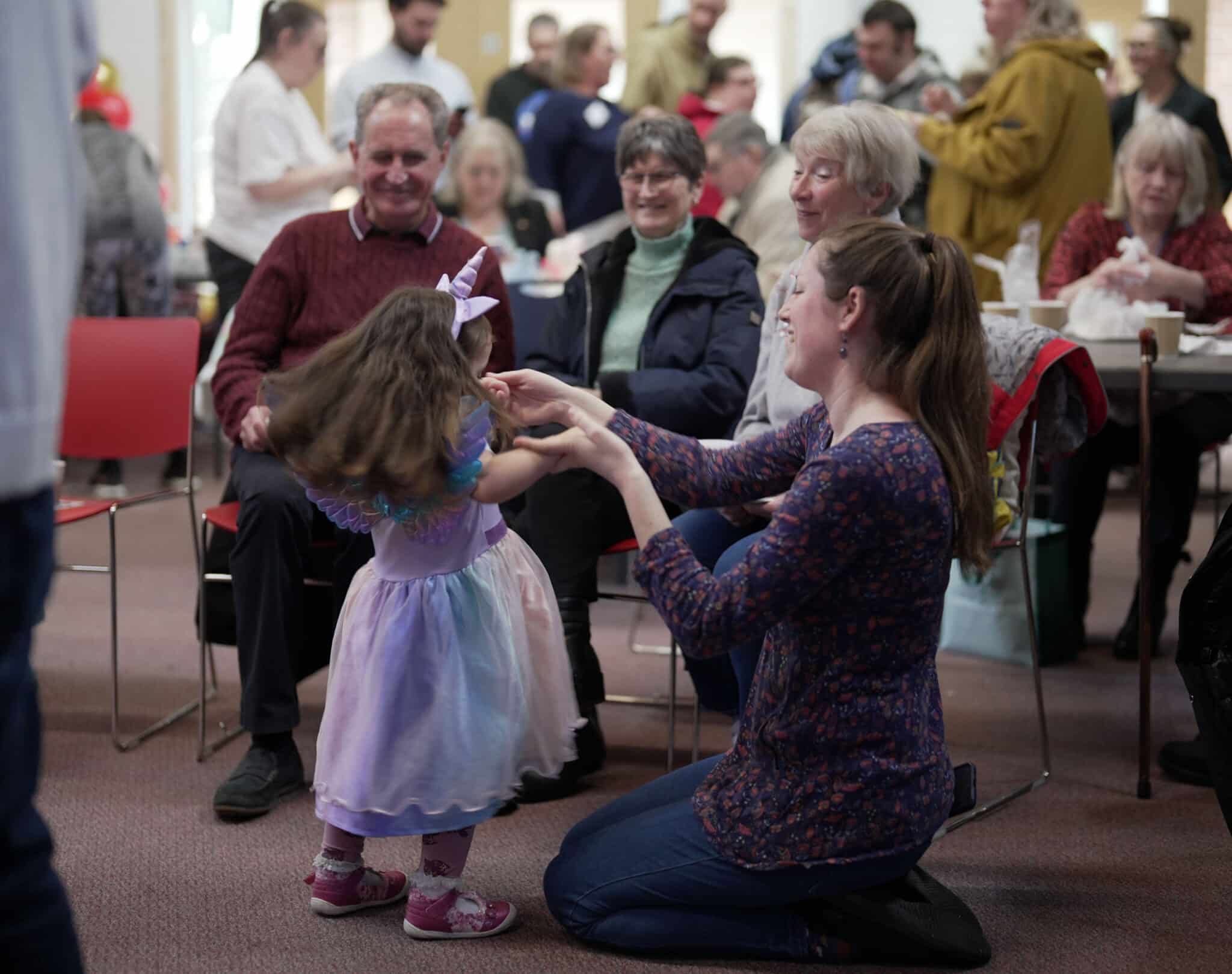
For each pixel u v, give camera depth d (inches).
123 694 130.0
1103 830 99.3
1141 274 131.8
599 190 226.4
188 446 119.5
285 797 104.0
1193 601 85.7
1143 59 207.5
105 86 228.7
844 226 75.0
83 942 80.3
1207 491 221.9
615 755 114.9
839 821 73.9
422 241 114.8
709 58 246.7
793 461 84.1
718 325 116.3
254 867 91.6
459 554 78.9
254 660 101.7
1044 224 174.1
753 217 162.7
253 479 103.6
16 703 48.8
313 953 79.3
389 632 77.8
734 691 104.1
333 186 192.1
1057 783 108.8
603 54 228.4
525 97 262.2
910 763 74.2
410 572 78.9
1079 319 133.0
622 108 244.2
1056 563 140.6
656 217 119.2
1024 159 170.4
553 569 106.7
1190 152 141.5
